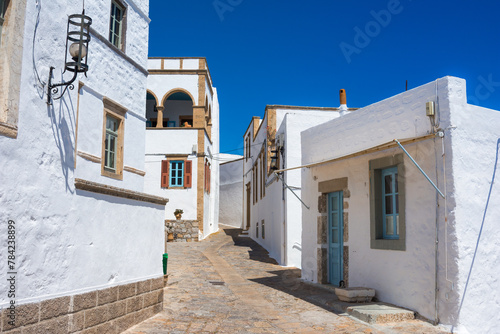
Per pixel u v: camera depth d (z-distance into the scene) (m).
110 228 6.82
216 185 30.44
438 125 7.38
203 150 23.45
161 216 8.68
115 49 8.11
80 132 6.89
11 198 4.84
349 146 9.90
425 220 7.55
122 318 6.95
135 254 7.57
